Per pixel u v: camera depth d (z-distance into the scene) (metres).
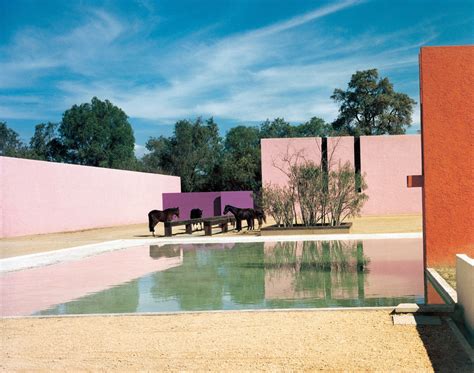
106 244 13.42
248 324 4.94
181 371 3.75
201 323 5.03
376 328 4.70
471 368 3.67
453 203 7.78
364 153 23.22
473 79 7.77
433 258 7.82
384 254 10.02
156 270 8.83
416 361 3.84
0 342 4.55
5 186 17.06
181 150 44.72
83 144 46.88
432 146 7.84
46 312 5.80
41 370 3.84
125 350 4.25
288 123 48.91
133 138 49.78
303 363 3.84
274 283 7.25
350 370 3.69
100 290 7.10
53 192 19.72
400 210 23.11
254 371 3.71
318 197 15.62
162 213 16.12
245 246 12.20
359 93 41.44
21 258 10.69
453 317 5.01
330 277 7.61
